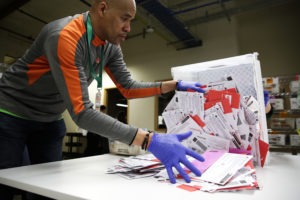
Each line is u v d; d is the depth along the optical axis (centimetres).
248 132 79
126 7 81
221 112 81
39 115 97
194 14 475
